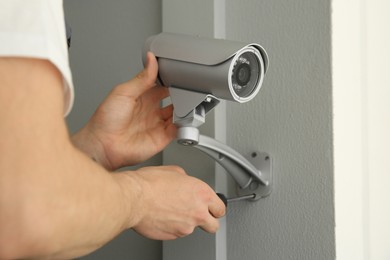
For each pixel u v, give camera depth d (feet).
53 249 1.70
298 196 3.32
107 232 1.98
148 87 3.01
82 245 1.86
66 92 1.78
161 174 2.57
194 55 2.72
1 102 1.54
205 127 3.83
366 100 3.48
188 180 2.67
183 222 2.67
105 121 3.10
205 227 2.83
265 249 3.48
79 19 5.04
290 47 3.43
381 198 3.59
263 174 3.51
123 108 3.06
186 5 3.93
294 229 3.33
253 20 3.65
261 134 3.57
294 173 3.35
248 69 2.74
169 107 3.35
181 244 3.89
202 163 3.78
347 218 3.24
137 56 4.60
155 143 3.31
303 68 3.35
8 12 1.61
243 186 3.57
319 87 3.26
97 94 4.89
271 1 3.56
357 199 3.35
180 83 2.85
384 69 3.68
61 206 1.66
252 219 3.58
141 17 4.60
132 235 4.56
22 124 1.55
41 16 1.63
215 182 3.68
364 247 3.42
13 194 1.53
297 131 3.36
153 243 4.40
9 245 1.57
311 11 3.33
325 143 3.21
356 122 3.39
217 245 3.68
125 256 4.60
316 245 3.21
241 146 3.69
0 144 1.52
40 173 1.58
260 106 3.59
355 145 3.37
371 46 3.57
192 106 2.82
